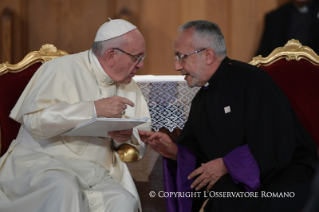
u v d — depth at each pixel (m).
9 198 11.87
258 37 19.66
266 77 12.92
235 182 11.87
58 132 11.72
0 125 13.98
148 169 15.86
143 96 14.14
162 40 20.31
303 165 12.45
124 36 12.50
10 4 20.16
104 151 12.73
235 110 12.84
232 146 12.91
